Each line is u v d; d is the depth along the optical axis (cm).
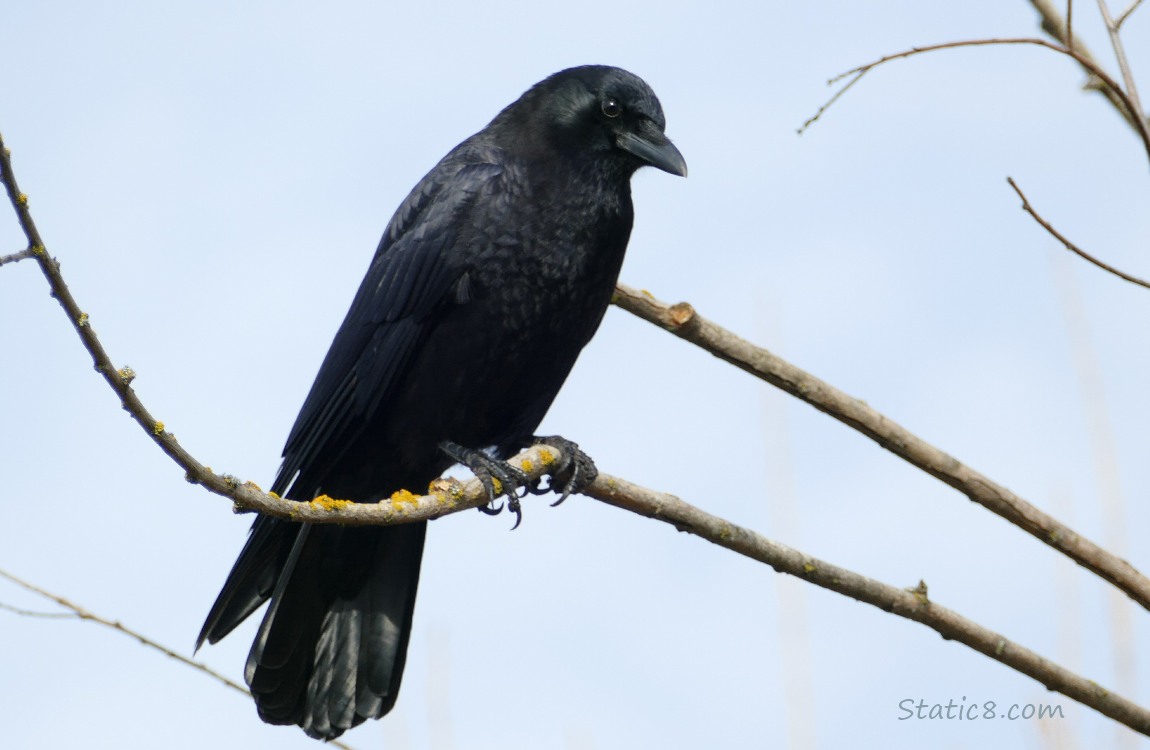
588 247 1023
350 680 1012
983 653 881
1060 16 804
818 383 902
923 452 885
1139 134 693
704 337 917
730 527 869
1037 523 877
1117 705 881
